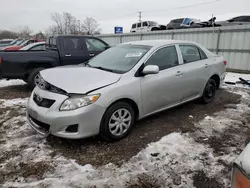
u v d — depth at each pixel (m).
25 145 2.98
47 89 2.96
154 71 3.18
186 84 4.08
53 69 3.55
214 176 2.41
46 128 2.84
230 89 6.37
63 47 6.31
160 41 4.04
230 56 10.20
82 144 3.03
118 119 3.07
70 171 2.45
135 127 3.60
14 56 5.51
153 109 3.59
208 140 3.19
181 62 4.03
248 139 3.24
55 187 2.20
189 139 3.21
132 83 3.15
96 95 2.78
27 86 6.69
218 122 3.85
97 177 2.36
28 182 2.27
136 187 2.22
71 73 3.26
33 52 5.81
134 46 3.92
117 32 17.34
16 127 3.55
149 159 2.70
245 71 9.46
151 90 3.41
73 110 2.68
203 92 4.68
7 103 4.85
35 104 3.00
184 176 2.40
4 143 3.03
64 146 2.97
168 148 2.95
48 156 2.74
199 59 4.54
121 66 3.47
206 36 10.96
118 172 2.45
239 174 1.31
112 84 2.96
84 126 2.73
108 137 3.01
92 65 3.85
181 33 12.02
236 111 4.45
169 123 3.79
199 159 2.71
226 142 3.14
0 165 2.54
